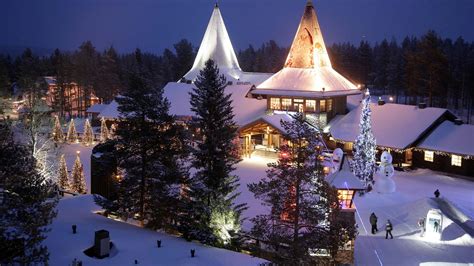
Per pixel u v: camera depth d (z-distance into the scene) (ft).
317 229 58.49
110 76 326.44
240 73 262.47
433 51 244.22
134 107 86.28
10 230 55.83
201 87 86.38
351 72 379.76
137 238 75.20
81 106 319.88
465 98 318.65
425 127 153.07
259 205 105.70
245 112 195.42
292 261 55.98
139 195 89.61
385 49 389.19
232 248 78.89
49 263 61.11
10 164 52.65
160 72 386.93
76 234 73.36
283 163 57.82
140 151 87.30
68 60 315.58
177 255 68.59
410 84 264.52
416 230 96.58
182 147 89.04
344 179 70.13
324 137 177.68
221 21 260.01
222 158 85.51
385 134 157.89
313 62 194.49
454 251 85.92
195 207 82.12
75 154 180.96
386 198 118.73
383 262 80.89
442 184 134.41
